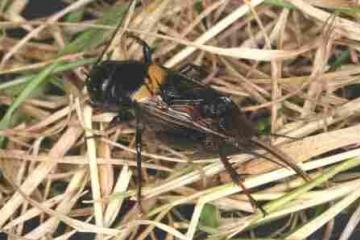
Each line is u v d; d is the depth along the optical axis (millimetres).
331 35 207
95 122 205
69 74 208
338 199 202
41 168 202
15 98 205
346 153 199
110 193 202
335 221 204
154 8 211
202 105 191
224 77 211
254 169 201
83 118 202
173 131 196
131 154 205
